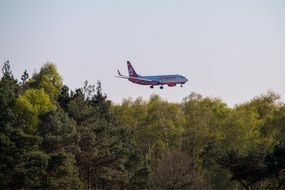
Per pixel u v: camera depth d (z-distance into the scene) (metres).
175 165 139.38
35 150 116.69
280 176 110.75
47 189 115.56
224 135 168.00
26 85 160.50
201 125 175.00
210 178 160.50
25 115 130.25
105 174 133.62
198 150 170.25
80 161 131.62
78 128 128.88
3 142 114.44
